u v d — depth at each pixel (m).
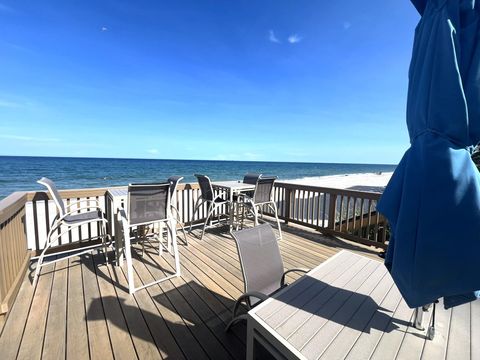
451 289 0.74
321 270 1.48
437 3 0.83
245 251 1.68
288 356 0.87
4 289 1.89
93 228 4.00
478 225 0.68
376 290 1.28
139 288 2.27
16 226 2.31
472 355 0.88
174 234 2.65
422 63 0.86
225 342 1.63
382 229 3.63
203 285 2.38
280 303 1.14
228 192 4.30
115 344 1.59
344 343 0.91
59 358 1.48
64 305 2.01
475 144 0.75
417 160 0.79
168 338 1.66
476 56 0.74
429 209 0.74
